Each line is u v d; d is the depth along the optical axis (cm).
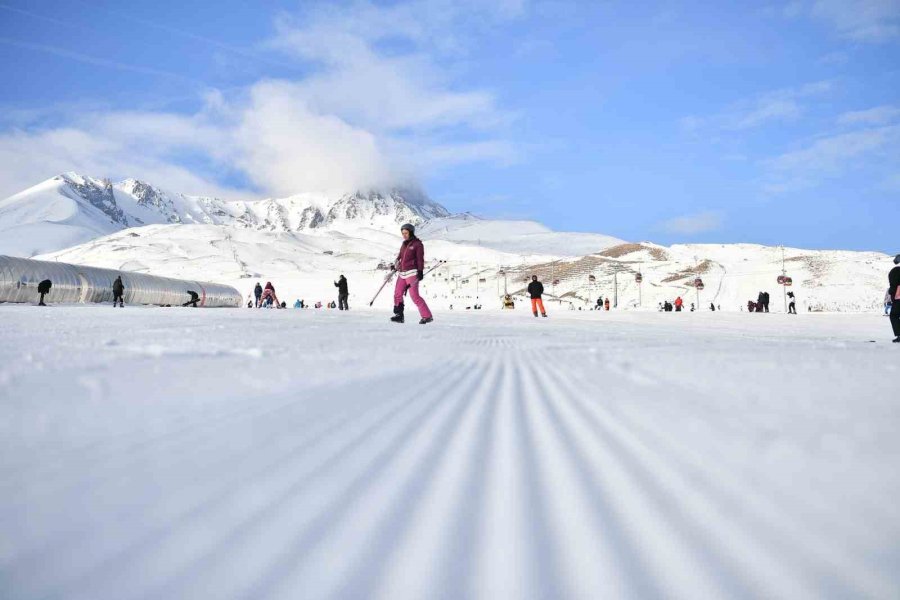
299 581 101
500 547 119
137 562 107
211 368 411
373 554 114
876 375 430
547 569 108
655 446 211
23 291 3612
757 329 1816
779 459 191
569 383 381
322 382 357
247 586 99
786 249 18525
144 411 255
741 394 334
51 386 320
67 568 104
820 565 112
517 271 17962
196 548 115
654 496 154
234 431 219
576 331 1209
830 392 341
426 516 137
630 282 14212
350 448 200
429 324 1388
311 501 145
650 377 416
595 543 121
